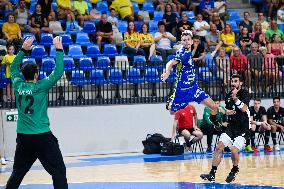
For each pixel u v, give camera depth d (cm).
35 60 3359
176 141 3284
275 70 3538
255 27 3953
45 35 3556
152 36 3716
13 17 3503
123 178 2284
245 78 3497
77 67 3275
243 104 2062
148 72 3372
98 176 2361
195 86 1814
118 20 3950
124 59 3494
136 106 3309
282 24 4247
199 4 4191
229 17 4300
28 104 1522
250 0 4538
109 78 3338
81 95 3256
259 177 2219
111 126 3269
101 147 3253
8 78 3134
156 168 2552
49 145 1523
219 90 3434
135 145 3300
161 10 4144
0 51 3338
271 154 3036
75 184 2164
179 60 1764
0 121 3088
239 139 2081
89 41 3684
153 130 3328
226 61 3425
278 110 3269
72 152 3206
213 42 3828
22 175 1553
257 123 3189
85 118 3234
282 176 2230
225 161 2720
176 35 3841
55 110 3189
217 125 3181
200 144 3222
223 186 2027
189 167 2553
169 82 3359
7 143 3095
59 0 3828
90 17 3878
